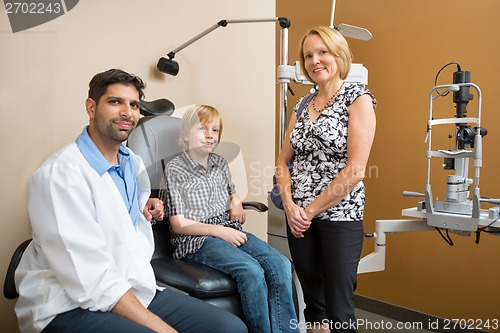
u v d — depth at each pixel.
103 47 1.83
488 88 2.05
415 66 2.31
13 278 1.19
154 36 2.00
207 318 1.17
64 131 1.74
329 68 1.47
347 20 2.58
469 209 1.60
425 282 2.33
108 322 1.04
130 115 1.21
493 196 2.06
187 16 2.11
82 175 1.14
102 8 1.82
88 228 1.09
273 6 2.50
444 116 2.21
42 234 1.08
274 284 1.44
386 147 2.47
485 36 2.04
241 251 1.46
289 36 2.91
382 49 2.44
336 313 1.43
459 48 2.14
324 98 1.51
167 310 1.23
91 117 1.23
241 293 1.36
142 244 1.32
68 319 1.07
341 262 1.43
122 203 1.22
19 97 1.61
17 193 1.63
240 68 2.35
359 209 1.46
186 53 2.11
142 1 1.94
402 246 2.42
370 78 2.51
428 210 1.67
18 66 1.60
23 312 1.13
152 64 2.00
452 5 2.15
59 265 1.07
